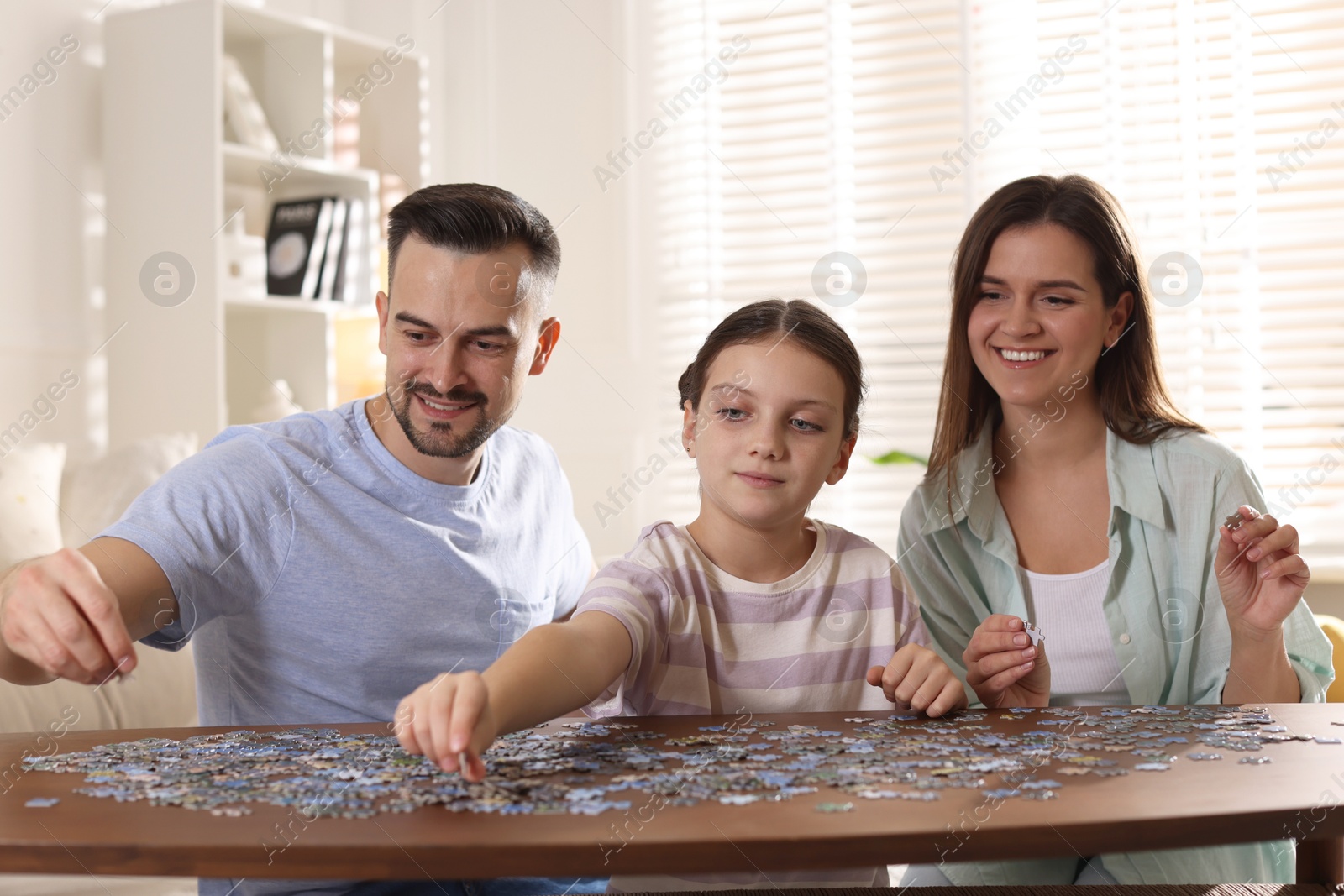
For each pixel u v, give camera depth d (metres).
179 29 2.59
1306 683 1.28
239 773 0.74
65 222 2.58
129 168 2.65
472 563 1.24
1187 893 0.88
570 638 0.88
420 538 1.21
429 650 1.20
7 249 2.44
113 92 2.67
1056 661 1.37
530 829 0.61
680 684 1.06
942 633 1.40
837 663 1.10
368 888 1.01
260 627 1.17
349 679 1.17
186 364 2.59
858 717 0.94
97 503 1.96
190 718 1.73
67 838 0.59
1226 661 1.31
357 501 1.20
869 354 3.30
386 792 0.69
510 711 0.75
